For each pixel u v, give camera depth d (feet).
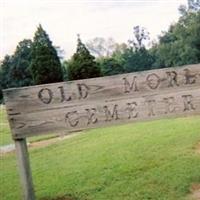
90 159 40.91
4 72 268.41
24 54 267.59
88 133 59.82
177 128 53.31
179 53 277.44
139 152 40.55
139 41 364.58
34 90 20.22
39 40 195.42
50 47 191.72
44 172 38.37
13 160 49.75
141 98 20.70
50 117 20.31
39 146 56.13
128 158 38.50
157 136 48.49
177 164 34.06
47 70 186.19
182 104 20.90
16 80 265.34
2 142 68.95
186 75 20.88
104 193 29.07
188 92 20.92
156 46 348.18
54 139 61.21
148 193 27.71
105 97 20.53
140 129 56.39
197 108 21.01
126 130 57.21
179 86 20.88
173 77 20.83
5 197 32.07
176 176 30.58
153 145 43.11
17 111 20.16
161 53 291.58
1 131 83.30
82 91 20.42
